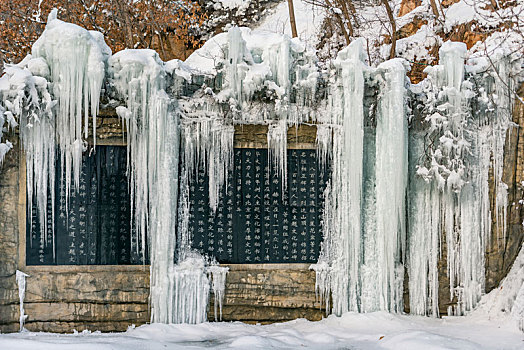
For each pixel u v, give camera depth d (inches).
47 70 349.1
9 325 343.3
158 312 353.7
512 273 378.0
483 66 388.8
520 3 534.3
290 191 375.2
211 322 361.1
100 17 602.2
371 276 375.9
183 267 358.9
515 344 301.3
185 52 676.1
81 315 350.0
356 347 304.2
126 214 358.0
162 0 624.7
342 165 378.6
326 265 373.4
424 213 385.4
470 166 388.2
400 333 313.6
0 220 344.2
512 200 390.6
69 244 351.9
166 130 359.6
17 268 345.7
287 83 370.3
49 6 585.6
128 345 296.4
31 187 347.9
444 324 358.0
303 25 713.0
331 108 380.2
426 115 385.7
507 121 390.3
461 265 385.4
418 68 574.2
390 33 604.1
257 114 372.2
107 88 355.9
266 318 370.0
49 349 280.5
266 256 371.6
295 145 377.1
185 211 365.7
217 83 373.7
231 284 367.9
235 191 370.6
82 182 354.3
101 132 356.8
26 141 346.9
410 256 383.9
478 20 555.2
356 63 374.0
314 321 368.5
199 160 368.2
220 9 740.0
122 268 355.3
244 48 368.5
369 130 384.2
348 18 593.9
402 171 371.6
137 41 625.9
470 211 386.0
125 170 359.3
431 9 624.1
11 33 580.1
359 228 374.0
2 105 342.3
